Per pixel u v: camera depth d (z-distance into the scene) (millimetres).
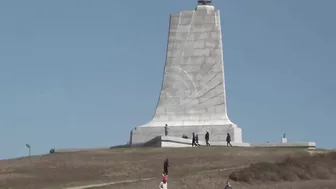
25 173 87562
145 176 86312
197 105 125938
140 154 100188
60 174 87375
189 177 84312
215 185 82312
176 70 127375
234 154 99312
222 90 126000
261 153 100312
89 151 106250
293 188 83250
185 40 128000
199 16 128250
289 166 90188
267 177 86438
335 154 96750
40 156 100938
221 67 126562
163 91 127250
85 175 87000
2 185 81625
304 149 108312
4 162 96000
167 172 83625
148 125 125500
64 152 111625
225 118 124688
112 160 95562
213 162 93875
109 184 80625
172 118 125938
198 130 123562
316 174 90000
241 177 85125
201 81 126562
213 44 127375
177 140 112688
